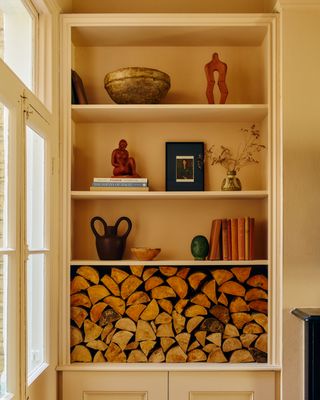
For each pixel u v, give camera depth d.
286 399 2.87
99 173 3.31
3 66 1.89
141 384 2.95
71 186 3.12
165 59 3.33
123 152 3.13
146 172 3.31
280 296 2.92
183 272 3.04
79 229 3.29
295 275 2.88
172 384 2.94
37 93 2.78
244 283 3.05
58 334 2.96
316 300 2.88
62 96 2.99
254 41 3.25
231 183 3.08
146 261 3.00
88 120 3.26
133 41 3.25
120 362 3.01
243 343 3.02
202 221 3.30
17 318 2.02
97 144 3.32
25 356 2.13
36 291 2.54
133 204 3.30
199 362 3.02
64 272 2.97
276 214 2.95
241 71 3.33
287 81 2.91
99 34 3.13
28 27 2.65
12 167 2.03
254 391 2.94
